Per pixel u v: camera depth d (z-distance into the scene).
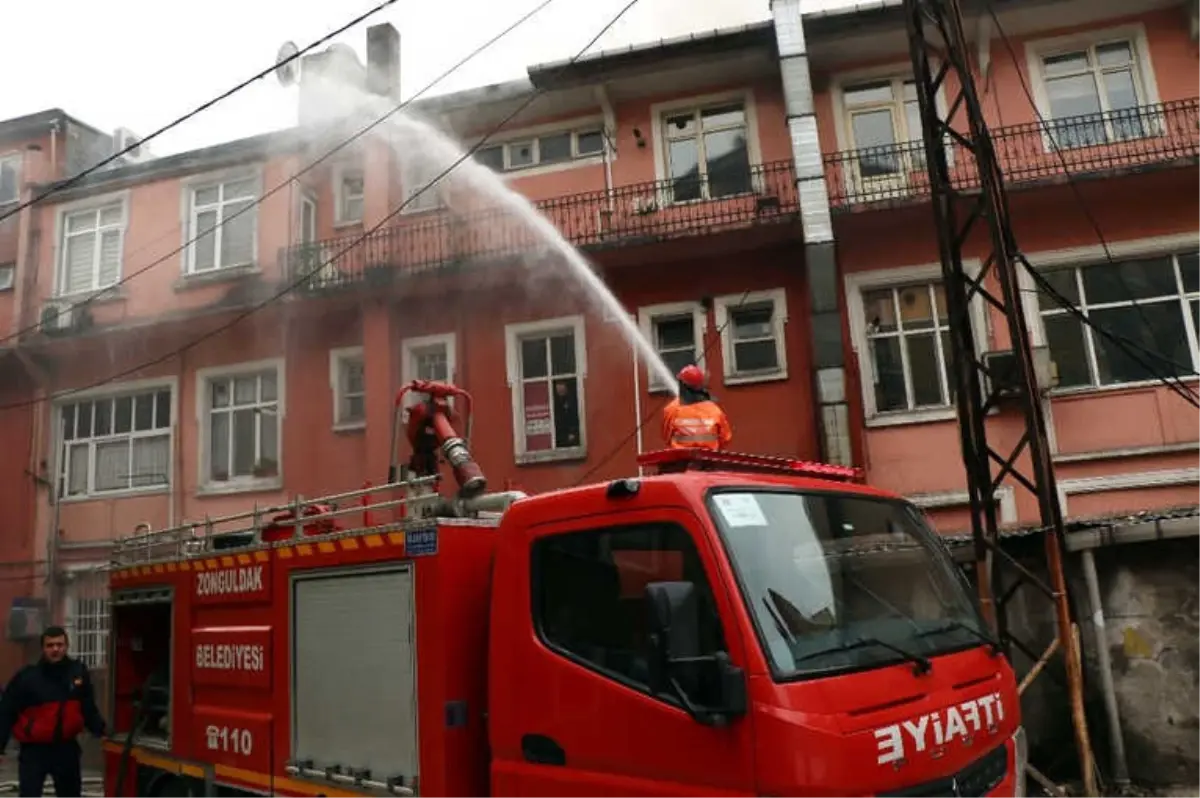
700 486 3.82
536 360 14.55
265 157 16.38
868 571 4.21
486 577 4.62
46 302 17.19
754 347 13.87
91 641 16.17
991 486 7.94
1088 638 8.07
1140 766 7.74
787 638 3.54
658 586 3.49
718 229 13.12
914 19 8.59
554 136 15.13
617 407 13.86
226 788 5.65
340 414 15.39
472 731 4.36
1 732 7.14
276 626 5.36
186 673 6.07
